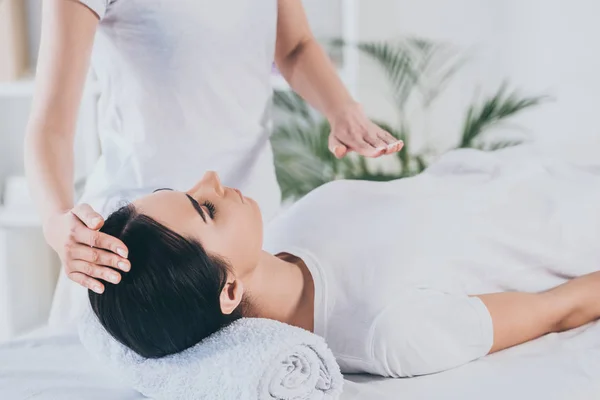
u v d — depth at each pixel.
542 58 2.38
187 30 1.32
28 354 1.22
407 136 2.36
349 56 2.54
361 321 1.09
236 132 1.44
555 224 1.40
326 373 0.94
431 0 2.52
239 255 1.01
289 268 1.13
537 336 1.20
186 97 1.37
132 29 1.31
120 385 1.08
